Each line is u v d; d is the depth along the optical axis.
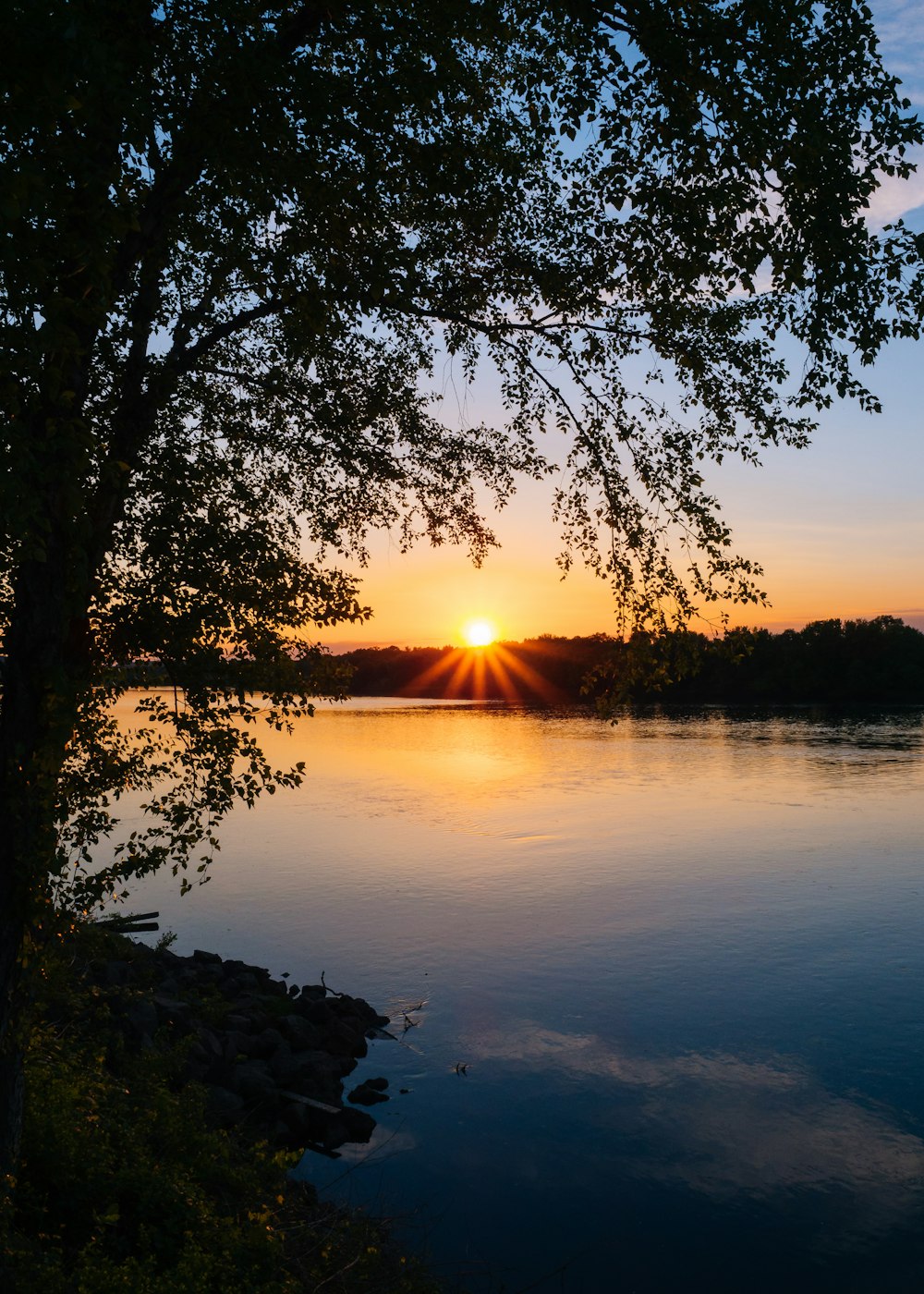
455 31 6.86
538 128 7.17
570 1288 9.51
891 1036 16.16
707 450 7.92
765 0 6.32
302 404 9.13
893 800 43.19
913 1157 12.20
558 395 8.22
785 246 6.71
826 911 24.53
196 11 6.12
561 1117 13.48
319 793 50.72
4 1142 6.61
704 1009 17.67
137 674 7.45
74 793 7.31
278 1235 8.09
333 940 22.73
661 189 6.71
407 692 180.75
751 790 47.56
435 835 37.41
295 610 7.70
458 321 7.93
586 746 74.00
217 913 25.42
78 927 7.83
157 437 8.16
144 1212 7.30
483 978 19.70
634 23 6.52
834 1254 10.14
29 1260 5.93
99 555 6.82
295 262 7.47
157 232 6.86
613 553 7.85
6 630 6.65
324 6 6.50
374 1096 14.04
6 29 4.00
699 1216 10.95
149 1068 11.16
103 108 5.48
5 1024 6.43
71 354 5.01
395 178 7.20
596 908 25.33
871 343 6.70
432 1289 8.80
